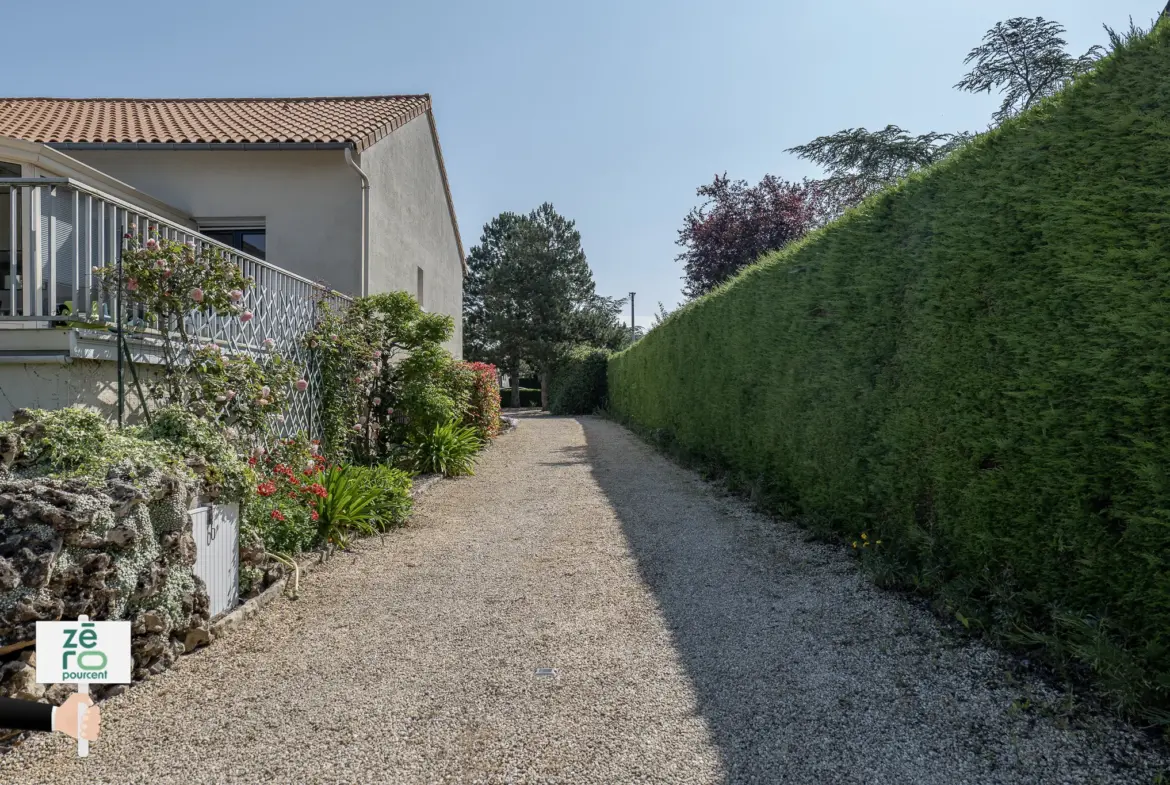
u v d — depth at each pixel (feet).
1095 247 9.72
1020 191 11.30
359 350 27.50
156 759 8.63
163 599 11.27
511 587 15.70
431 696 10.31
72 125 35.58
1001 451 11.62
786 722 9.29
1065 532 10.16
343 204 34.30
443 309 53.83
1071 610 9.89
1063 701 9.10
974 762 8.12
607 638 12.51
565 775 8.17
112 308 15.92
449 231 56.18
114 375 15.49
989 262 12.11
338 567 17.48
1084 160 10.13
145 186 34.12
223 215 34.22
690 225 78.02
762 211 74.33
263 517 15.79
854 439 17.19
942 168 14.20
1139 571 9.09
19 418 11.39
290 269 34.17
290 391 21.50
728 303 27.96
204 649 12.18
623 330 133.90
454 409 36.04
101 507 9.82
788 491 21.70
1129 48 9.70
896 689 10.00
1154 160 9.00
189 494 12.17
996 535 11.73
